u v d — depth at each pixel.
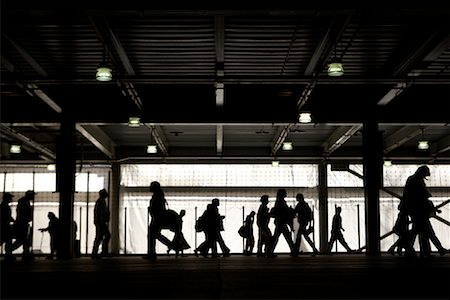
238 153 26.66
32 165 26.50
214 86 14.57
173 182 26.70
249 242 19.53
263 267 9.66
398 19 10.73
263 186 26.73
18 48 11.94
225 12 9.51
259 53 12.86
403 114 17.17
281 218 16.56
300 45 12.31
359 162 25.97
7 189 26.91
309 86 14.34
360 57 13.12
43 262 13.45
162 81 13.77
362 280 7.37
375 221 16.94
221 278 7.54
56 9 9.41
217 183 26.77
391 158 25.36
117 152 26.33
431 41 11.38
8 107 17.08
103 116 17.16
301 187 26.69
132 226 26.30
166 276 7.77
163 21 10.95
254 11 9.44
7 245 15.27
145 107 17.27
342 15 9.63
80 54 12.88
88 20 10.25
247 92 16.58
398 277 7.47
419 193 12.71
